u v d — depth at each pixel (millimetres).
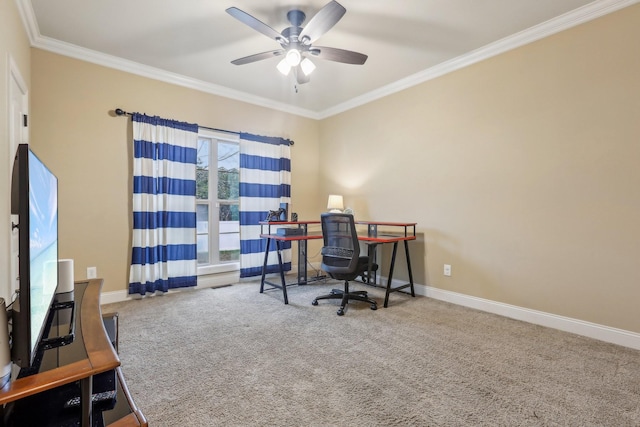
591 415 1556
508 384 1823
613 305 2361
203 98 3900
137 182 3361
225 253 4281
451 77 3361
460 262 3299
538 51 2725
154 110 3535
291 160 4758
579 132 2508
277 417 1535
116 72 3293
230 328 2635
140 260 3389
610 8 2338
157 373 1928
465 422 1504
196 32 2777
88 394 890
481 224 3129
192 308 3127
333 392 1742
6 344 823
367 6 2398
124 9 2451
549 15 2523
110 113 3258
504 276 2961
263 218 4355
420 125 3662
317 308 3162
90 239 3158
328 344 2342
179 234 3648
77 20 2596
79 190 3096
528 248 2801
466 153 3238
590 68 2449
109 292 3260
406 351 2232
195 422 1496
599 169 2416
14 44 2191
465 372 1954
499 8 2430
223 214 4250
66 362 930
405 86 3779
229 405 1624
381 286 3934
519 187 2852
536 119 2742
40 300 1039
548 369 1987
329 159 4895
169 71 3555
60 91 2982
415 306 3240
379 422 1500
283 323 2756
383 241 3168
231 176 4340
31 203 900
